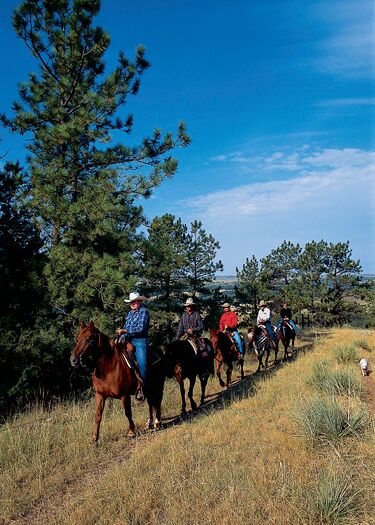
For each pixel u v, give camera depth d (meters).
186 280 23.91
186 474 6.08
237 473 5.76
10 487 6.21
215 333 13.52
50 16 15.31
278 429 7.69
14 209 14.34
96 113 15.41
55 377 14.05
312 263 39.97
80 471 6.83
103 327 13.29
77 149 15.07
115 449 7.75
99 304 14.44
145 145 15.93
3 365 12.32
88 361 7.73
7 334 12.34
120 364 8.09
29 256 14.63
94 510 5.27
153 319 18.61
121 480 5.99
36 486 6.26
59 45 15.64
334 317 38.66
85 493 5.86
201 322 11.16
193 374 10.52
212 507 5.08
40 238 15.07
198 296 25.00
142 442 8.06
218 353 13.23
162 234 23.80
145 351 8.55
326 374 10.80
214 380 14.22
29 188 14.63
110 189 14.86
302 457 6.17
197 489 5.46
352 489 5.11
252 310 32.94
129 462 6.77
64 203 13.86
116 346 8.30
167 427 9.05
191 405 10.41
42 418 10.04
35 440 7.94
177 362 10.12
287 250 42.50
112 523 4.97
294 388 10.66
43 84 16.03
